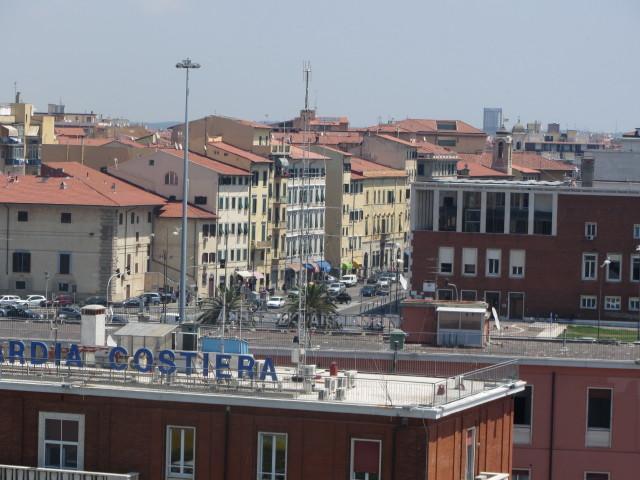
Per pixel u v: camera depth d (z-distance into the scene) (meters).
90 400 164.25
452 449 161.75
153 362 167.00
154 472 162.62
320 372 170.50
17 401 165.62
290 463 159.25
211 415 161.38
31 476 162.38
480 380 172.88
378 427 157.25
